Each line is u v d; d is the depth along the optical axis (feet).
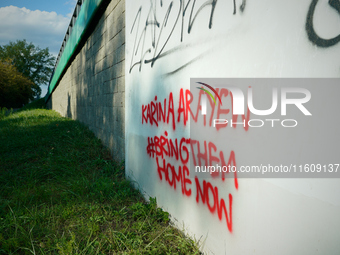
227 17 5.43
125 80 12.44
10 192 10.49
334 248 3.51
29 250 6.72
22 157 14.96
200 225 6.67
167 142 8.29
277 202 4.35
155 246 6.74
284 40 4.16
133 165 11.53
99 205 9.07
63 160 13.91
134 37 11.14
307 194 3.85
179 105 7.47
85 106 24.88
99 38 18.26
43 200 9.63
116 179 11.75
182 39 7.20
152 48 9.23
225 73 5.53
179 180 7.64
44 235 7.43
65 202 9.50
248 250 5.04
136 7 10.85
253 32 4.76
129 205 9.45
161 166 8.76
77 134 20.59
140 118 10.58
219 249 5.92
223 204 5.75
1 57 161.89
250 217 4.97
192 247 6.72
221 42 5.63
